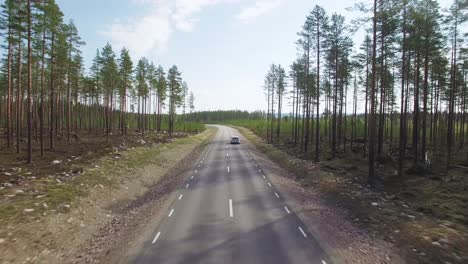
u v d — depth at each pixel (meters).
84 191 16.08
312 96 40.00
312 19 28.19
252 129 93.25
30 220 11.36
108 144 35.56
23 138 36.91
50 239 10.31
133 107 71.06
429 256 9.06
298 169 25.06
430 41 22.47
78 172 20.25
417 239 10.03
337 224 12.26
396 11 18.27
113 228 12.15
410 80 31.56
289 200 15.89
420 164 24.09
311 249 9.68
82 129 60.50
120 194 17.56
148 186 20.98
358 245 10.12
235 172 24.58
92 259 9.18
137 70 57.22
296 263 8.67
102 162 24.20
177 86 63.72
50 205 13.26
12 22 24.47
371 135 18.84
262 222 12.24
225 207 14.39
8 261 8.53
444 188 18.02
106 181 18.86
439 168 24.64
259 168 26.72
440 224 11.59
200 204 14.95
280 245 9.95
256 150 43.19
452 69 28.73
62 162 23.52
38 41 27.22
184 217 12.86
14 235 9.95
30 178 18.11
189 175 23.23
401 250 9.66
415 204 15.09
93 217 13.34
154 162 28.56
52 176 18.81
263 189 18.45
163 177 24.05
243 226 11.74
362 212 13.44
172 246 9.79
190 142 52.75
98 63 47.03
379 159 26.64
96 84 49.59
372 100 18.64
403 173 22.23
